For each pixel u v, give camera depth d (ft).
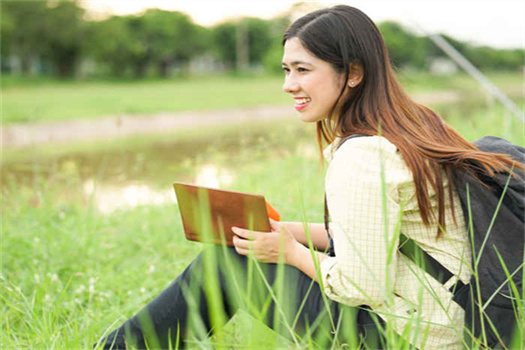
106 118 52.42
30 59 152.87
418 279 5.54
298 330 6.27
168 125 52.44
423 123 6.26
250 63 206.18
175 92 96.63
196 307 6.26
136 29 169.48
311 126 25.77
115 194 20.42
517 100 51.85
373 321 5.97
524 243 5.40
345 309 6.00
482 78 22.27
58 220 15.71
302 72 6.52
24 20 142.61
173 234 13.92
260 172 20.22
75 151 34.01
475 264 5.30
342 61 6.34
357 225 5.66
